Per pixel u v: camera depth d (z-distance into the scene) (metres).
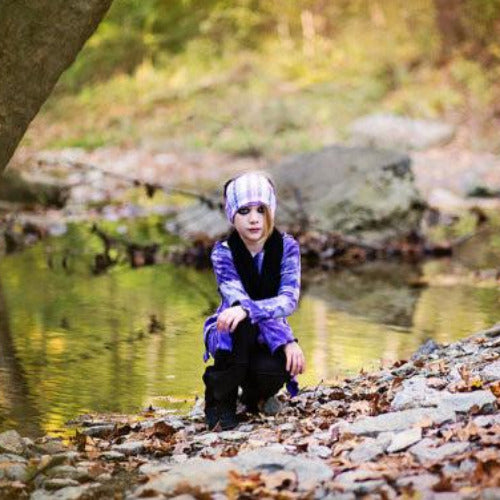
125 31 40.62
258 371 7.47
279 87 34.94
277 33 40.12
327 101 33.31
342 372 9.40
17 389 8.95
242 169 27.69
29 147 31.80
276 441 6.80
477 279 14.35
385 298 13.08
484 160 27.88
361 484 5.69
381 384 8.23
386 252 16.58
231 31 40.66
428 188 23.72
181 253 16.38
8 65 7.02
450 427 6.46
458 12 35.84
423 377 7.92
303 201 17.78
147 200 23.03
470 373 7.64
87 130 33.84
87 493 6.05
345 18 39.09
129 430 7.59
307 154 18.95
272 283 7.56
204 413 8.02
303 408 7.83
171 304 12.76
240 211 7.49
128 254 16.53
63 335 10.99
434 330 11.17
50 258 16.12
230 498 5.66
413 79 34.09
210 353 7.60
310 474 5.94
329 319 11.80
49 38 7.07
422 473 5.78
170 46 41.16
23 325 11.46
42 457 6.63
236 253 7.57
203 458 6.55
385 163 17.92
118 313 12.16
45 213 21.09
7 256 16.31
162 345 10.59
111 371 9.54
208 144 31.27
